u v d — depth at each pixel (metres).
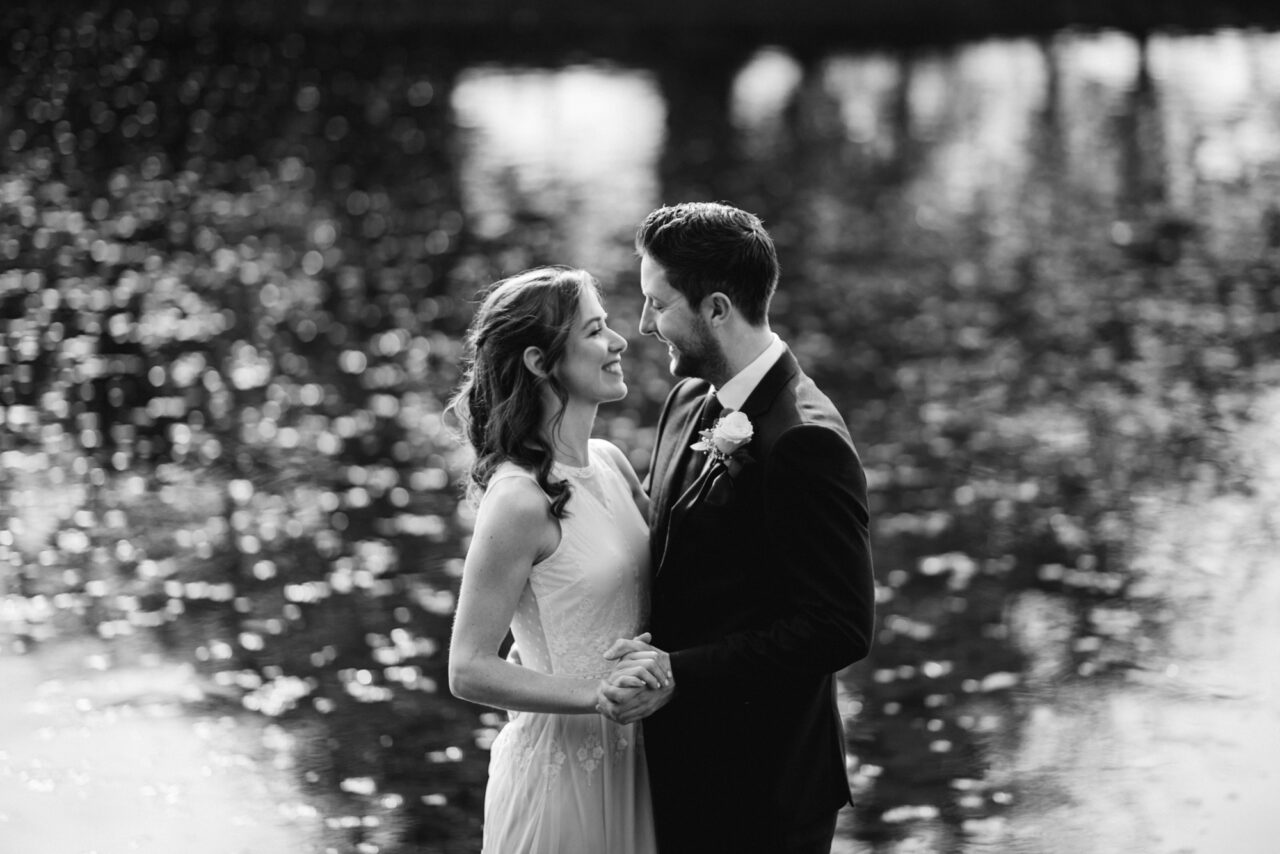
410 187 14.95
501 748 3.06
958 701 5.23
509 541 2.83
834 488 2.76
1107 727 4.97
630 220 13.79
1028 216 14.36
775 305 11.38
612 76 22.06
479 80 21.31
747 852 2.94
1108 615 5.96
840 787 3.02
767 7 27.98
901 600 6.20
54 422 8.34
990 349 10.27
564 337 2.87
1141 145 17.56
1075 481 7.68
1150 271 12.36
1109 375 9.63
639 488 3.21
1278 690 5.20
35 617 5.85
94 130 17.09
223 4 25.20
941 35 26.70
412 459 7.93
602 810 2.97
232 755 4.79
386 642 5.72
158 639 5.69
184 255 12.23
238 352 9.77
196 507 7.17
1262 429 8.48
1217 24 27.61
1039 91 21.28
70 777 4.60
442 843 4.26
